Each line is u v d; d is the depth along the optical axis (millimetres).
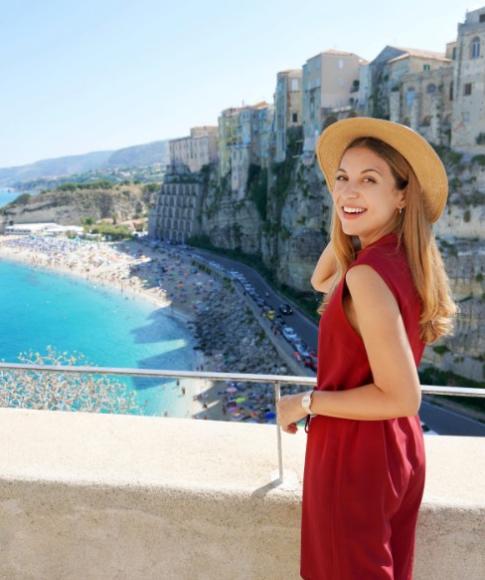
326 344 1909
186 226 116688
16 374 4234
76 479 2539
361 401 1728
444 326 1907
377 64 56688
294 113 74125
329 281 2533
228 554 2492
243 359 49562
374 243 1904
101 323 70750
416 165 1852
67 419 3240
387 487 1863
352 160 1896
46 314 77438
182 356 54969
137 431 3080
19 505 2602
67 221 185125
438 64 53344
